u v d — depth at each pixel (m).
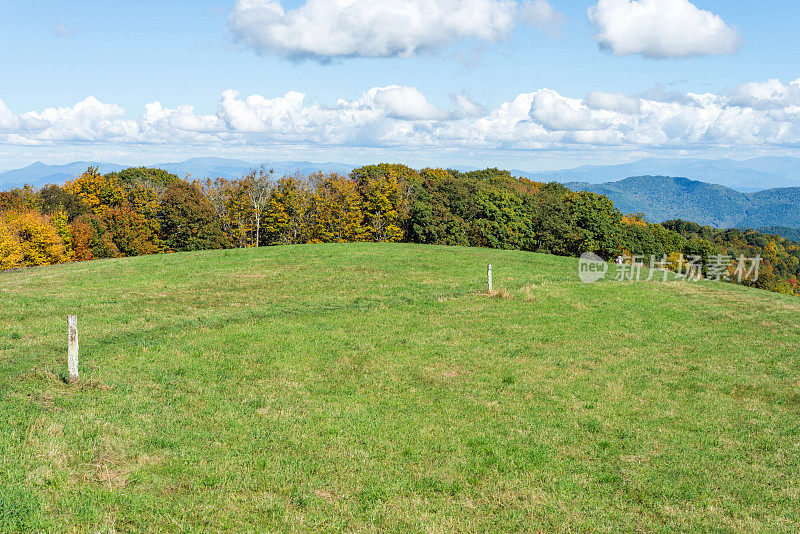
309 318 21.62
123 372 13.75
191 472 8.91
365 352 17.12
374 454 10.16
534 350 18.27
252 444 10.20
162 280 30.22
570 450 10.77
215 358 15.63
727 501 9.02
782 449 11.28
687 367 17.27
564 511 8.46
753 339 21.45
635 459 10.50
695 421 12.70
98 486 8.22
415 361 16.44
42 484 8.09
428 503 8.53
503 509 8.48
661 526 8.13
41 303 22.41
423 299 25.92
